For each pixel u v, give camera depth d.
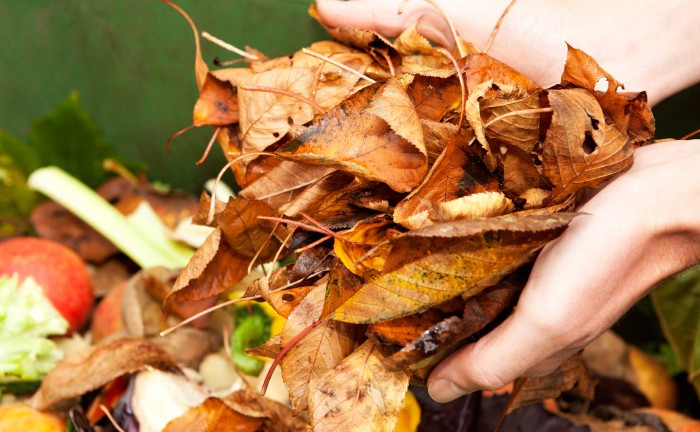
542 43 0.62
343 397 0.44
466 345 0.47
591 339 0.48
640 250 0.47
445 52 0.47
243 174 0.52
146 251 0.79
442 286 0.42
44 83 0.92
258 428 0.57
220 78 0.52
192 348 0.67
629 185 0.47
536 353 0.46
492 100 0.45
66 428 0.62
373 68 0.52
